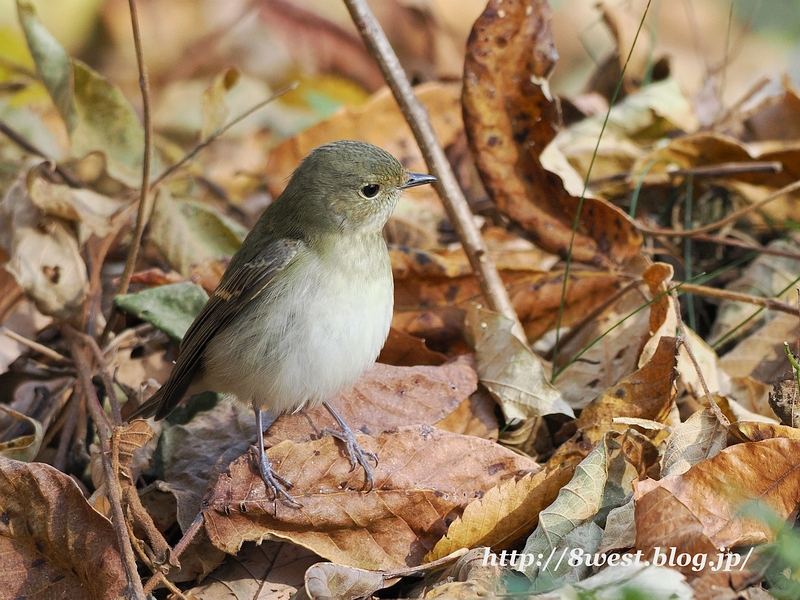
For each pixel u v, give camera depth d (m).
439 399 9.35
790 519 7.26
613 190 12.85
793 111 13.60
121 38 19.17
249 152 16.56
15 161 13.09
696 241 12.37
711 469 7.37
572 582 7.08
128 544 7.43
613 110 13.41
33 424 9.39
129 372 10.65
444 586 7.19
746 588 6.76
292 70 18.98
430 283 10.72
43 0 18.78
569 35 19.44
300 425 9.16
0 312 11.11
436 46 19.16
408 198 13.38
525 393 9.39
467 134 10.82
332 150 8.98
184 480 8.93
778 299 10.84
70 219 10.46
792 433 7.81
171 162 15.27
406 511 8.20
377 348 8.91
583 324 10.63
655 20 16.11
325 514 8.09
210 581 8.08
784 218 12.31
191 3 19.48
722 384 9.82
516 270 10.73
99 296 11.12
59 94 11.48
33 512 7.73
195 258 11.44
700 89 15.31
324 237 8.68
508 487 7.91
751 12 16.28
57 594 7.69
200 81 18.83
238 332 8.71
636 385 8.80
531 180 10.92
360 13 10.29
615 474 8.09
